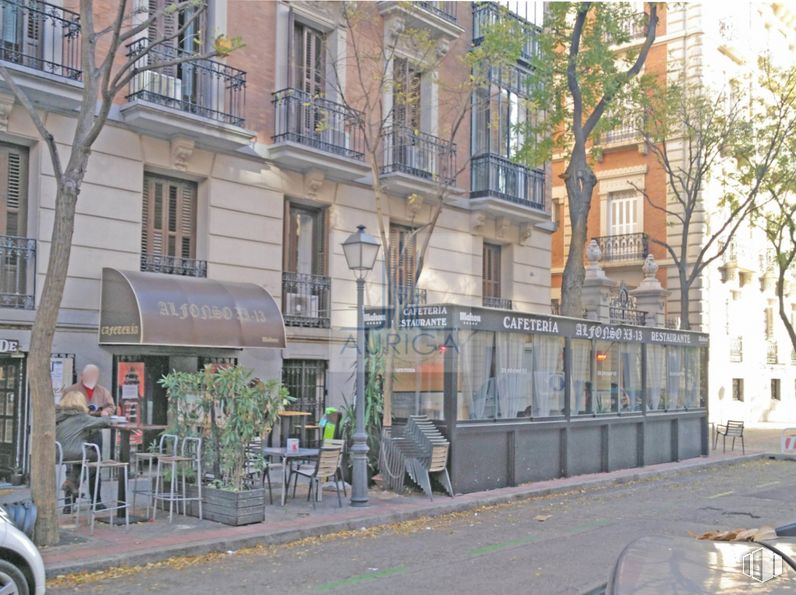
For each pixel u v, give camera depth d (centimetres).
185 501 1053
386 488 1318
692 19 2881
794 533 370
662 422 1861
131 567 817
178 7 896
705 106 2328
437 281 1983
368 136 1802
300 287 1688
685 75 2530
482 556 883
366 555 894
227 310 1420
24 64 1267
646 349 1820
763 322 3344
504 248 2248
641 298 2589
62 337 1316
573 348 1602
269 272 1627
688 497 1372
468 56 1683
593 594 323
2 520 630
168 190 1506
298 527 994
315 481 1259
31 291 1288
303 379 1698
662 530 1039
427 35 1750
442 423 1309
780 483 1584
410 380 1351
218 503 1014
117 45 845
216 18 1542
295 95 1648
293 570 818
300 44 1730
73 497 1010
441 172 1767
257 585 754
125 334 1312
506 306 2225
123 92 1408
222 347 1430
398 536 1012
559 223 3228
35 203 1304
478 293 2098
